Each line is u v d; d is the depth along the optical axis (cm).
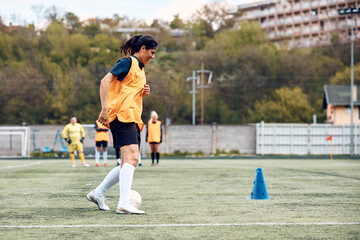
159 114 4041
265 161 2302
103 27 8612
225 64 7825
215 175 1129
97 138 1573
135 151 491
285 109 6331
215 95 7281
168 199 628
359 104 4859
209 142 3728
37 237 368
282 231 391
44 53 7181
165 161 2295
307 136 3756
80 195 684
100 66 6662
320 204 571
